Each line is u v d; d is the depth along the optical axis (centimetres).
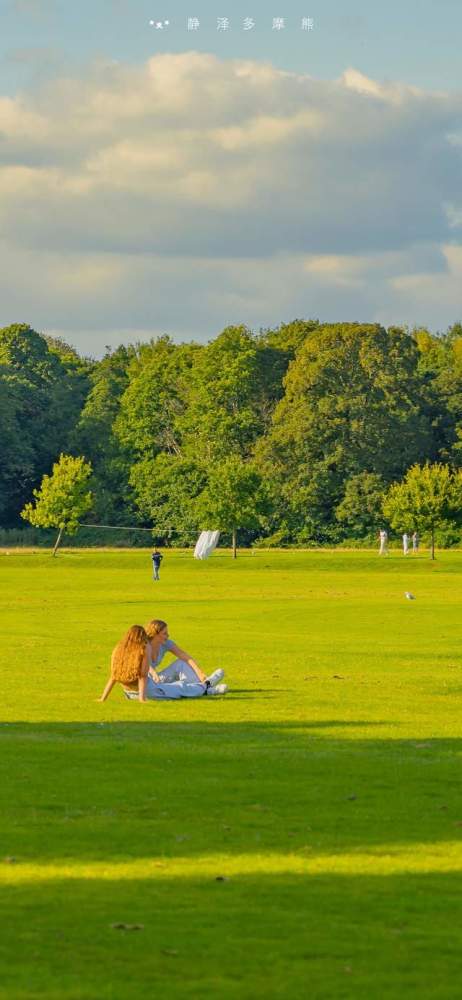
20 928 1931
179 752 3472
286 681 5338
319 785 3017
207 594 12312
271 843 2459
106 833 2530
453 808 2773
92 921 1966
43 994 1669
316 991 1692
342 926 1950
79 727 3991
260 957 1816
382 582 14725
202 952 1833
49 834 2519
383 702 4669
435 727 4028
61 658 6303
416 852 2398
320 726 4041
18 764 3269
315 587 13662
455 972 1762
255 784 3023
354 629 8125
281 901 2077
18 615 9419
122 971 1755
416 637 7538
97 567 18538
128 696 4744
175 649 4891
